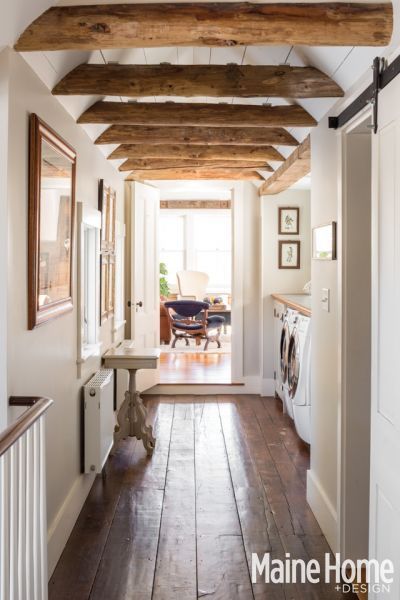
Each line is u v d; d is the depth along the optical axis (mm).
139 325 5699
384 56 2051
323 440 3057
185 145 4488
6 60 2008
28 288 2225
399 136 1824
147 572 2553
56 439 2699
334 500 2807
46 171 2441
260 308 6109
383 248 1979
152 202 6023
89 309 3891
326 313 2996
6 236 1987
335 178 2783
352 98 2473
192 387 6137
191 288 9578
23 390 2170
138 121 3283
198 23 1985
